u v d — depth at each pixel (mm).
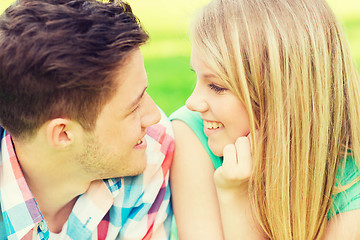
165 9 9523
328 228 2080
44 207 1908
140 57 1751
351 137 2088
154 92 5008
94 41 1613
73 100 1652
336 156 2049
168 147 2102
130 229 2000
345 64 2070
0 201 1826
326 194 2043
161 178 2045
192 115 2221
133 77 1719
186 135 2188
